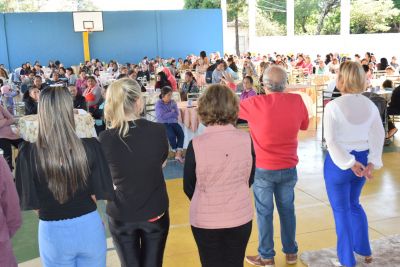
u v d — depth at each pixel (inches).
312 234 166.4
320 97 486.9
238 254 93.0
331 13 1218.6
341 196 125.7
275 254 139.9
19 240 174.1
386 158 273.3
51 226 82.0
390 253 143.9
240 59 874.1
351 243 128.6
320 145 315.3
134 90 92.7
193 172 90.6
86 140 84.0
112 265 147.0
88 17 981.2
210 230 90.4
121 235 95.2
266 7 1317.7
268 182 126.7
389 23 1122.0
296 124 122.9
